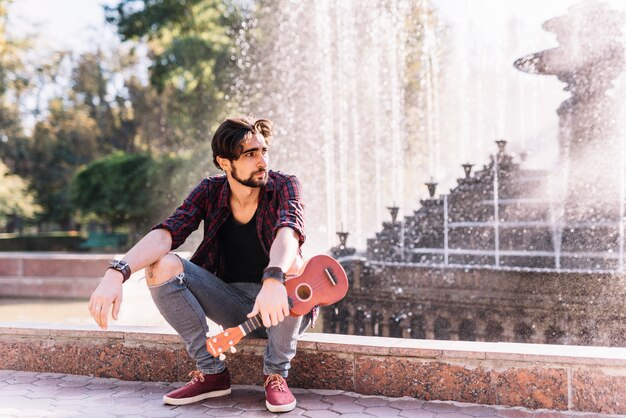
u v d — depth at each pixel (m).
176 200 21.30
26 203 20.69
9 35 21.89
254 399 2.65
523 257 7.18
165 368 2.96
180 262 2.53
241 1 19.52
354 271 6.36
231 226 2.67
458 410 2.47
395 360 2.65
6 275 9.91
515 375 2.49
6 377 3.06
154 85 20.45
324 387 2.76
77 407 2.56
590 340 5.18
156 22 20.11
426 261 7.88
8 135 29.72
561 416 2.37
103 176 23.05
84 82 31.08
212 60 19.06
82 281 9.68
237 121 2.47
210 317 2.70
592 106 7.11
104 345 3.05
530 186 8.08
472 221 8.23
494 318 5.61
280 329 2.48
